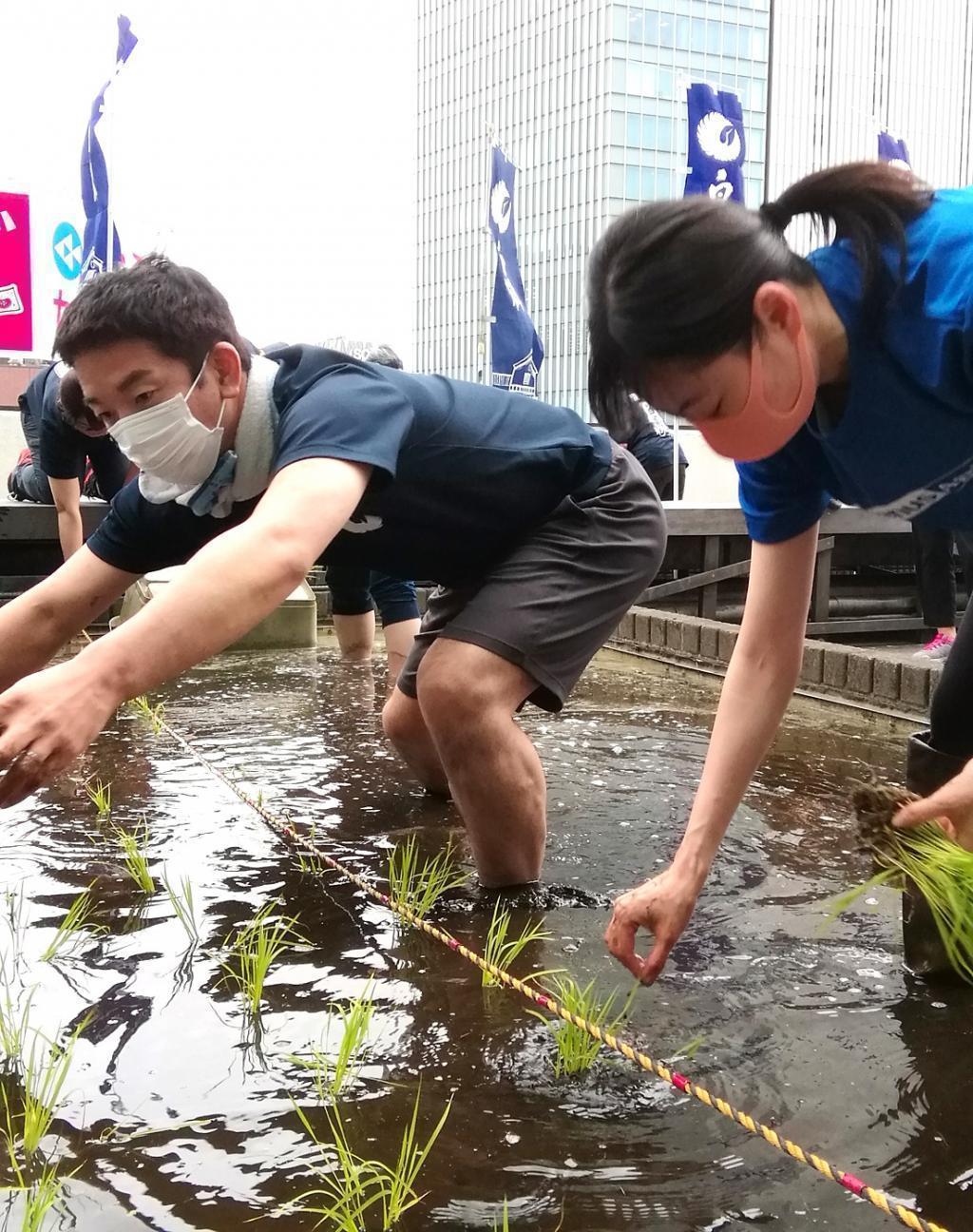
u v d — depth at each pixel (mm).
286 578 1658
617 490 2686
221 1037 1849
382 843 2955
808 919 2422
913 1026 1908
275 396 2059
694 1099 1664
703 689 5352
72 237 11094
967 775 1549
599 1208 1388
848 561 7383
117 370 1909
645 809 3297
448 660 2449
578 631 2566
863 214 1429
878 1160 1506
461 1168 1472
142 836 2971
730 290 1321
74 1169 1458
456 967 2156
